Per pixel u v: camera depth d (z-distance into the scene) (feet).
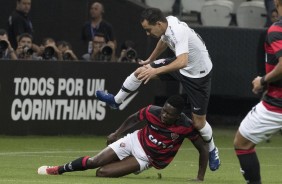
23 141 152.05
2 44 156.35
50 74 157.99
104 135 164.04
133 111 165.68
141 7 190.08
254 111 77.97
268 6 190.80
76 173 104.12
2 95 154.81
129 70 164.25
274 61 77.20
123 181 95.20
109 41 177.47
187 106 139.74
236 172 115.24
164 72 93.50
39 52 163.63
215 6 199.31
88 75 161.48
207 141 99.66
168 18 97.14
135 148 98.07
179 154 142.82
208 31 182.50
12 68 154.81
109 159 98.63
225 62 183.73
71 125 161.38
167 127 96.99
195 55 99.71
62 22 190.19
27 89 156.56
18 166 114.32
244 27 188.55
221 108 193.67
